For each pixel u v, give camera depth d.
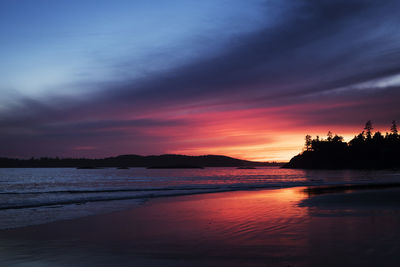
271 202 16.61
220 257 6.18
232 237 8.02
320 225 9.22
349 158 175.12
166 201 19.34
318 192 23.45
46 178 79.06
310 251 6.30
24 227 10.48
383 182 39.91
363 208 13.18
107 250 7.09
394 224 9.20
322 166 184.25
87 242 7.99
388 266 5.14
